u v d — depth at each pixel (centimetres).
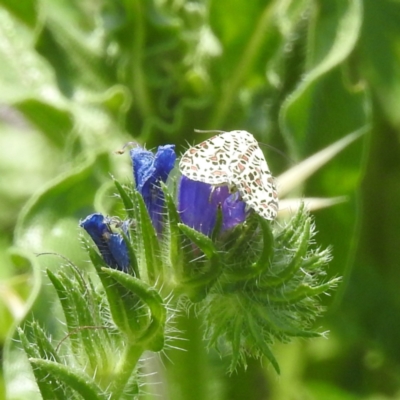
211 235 35
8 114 49
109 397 34
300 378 45
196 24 44
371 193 46
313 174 42
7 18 47
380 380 45
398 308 45
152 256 35
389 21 45
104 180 42
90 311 35
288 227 36
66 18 46
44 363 33
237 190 35
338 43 42
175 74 44
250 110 44
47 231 42
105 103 44
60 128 45
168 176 36
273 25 44
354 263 46
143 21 43
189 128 44
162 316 34
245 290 36
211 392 40
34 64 46
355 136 40
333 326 45
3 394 43
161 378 39
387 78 45
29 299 39
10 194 48
